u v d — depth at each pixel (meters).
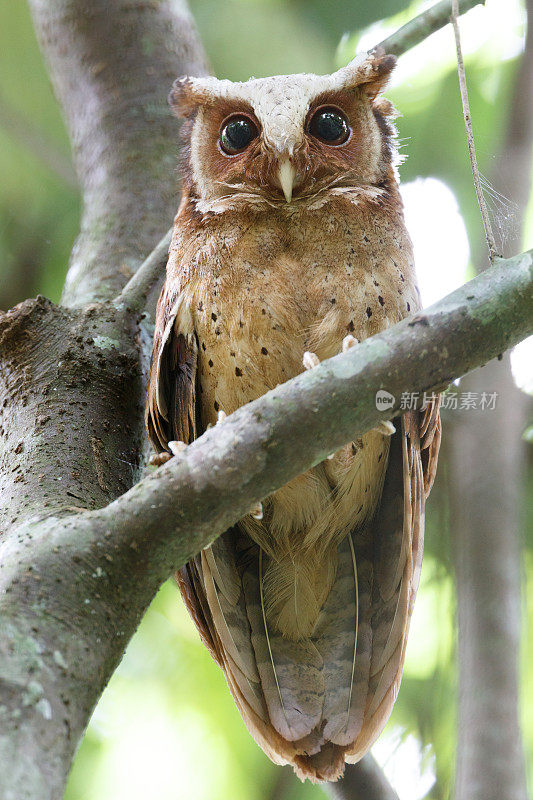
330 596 7.60
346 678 7.24
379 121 8.45
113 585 4.95
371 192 7.84
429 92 12.10
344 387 4.98
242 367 7.42
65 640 4.71
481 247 10.30
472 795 7.23
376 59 8.16
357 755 6.96
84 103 11.17
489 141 11.56
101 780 11.20
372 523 7.75
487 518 8.81
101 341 7.84
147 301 8.38
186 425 7.58
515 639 8.12
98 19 11.33
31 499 6.27
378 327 7.38
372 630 7.38
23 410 7.24
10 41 13.46
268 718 7.21
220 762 11.30
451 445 9.40
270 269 7.43
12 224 12.98
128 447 7.35
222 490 4.92
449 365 5.09
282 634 7.52
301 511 7.61
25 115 13.41
